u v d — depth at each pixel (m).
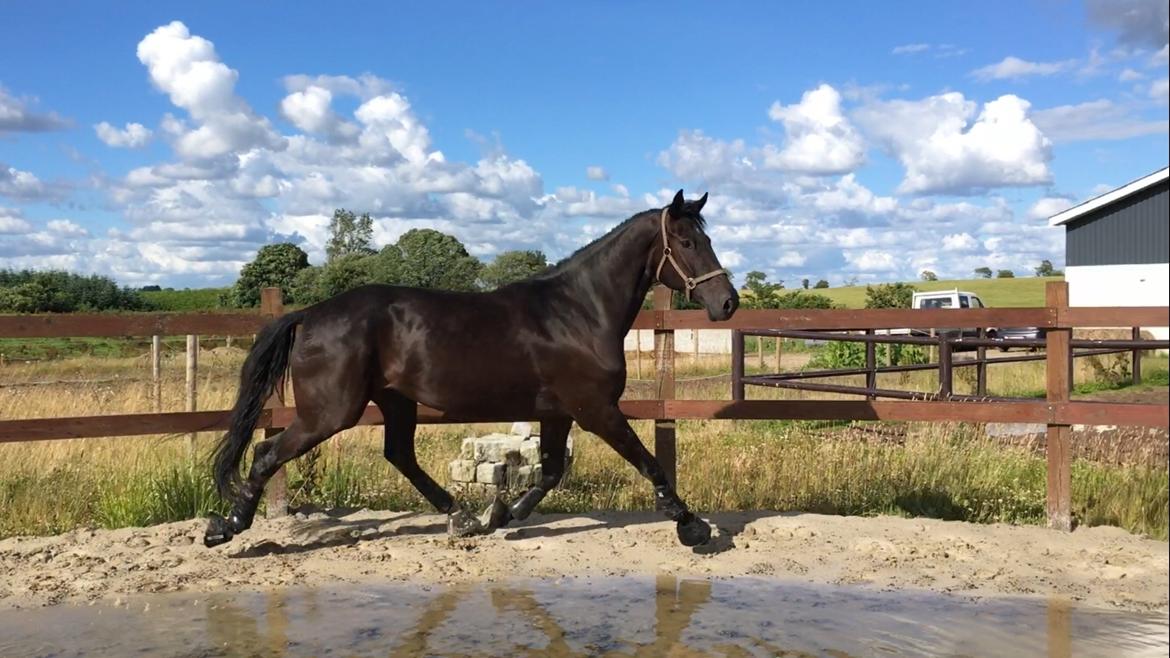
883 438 8.99
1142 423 5.79
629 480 7.73
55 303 37.66
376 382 5.42
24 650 4.09
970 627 4.36
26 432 5.54
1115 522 6.18
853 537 5.83
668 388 6.38
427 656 4.01
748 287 39.22
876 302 36.50
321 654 4.04
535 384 5.43
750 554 5.60
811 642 4.17
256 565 5.39
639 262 5.46
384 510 6.75
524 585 5.06
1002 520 6.44
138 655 4.03
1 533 6.06
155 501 6.51
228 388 11.23
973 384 12.70
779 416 6.26
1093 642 4.14
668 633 4.29
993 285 62.69
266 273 45.91
